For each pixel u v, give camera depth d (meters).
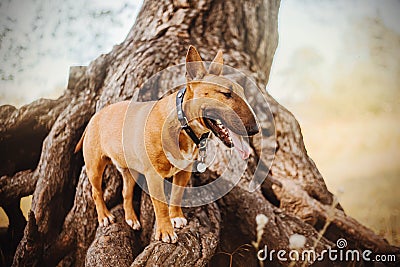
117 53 2.47
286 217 2.25
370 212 2.36
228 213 2.23
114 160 1.96
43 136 2.45
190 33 2.46
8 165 2.42
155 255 1.87
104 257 1.98
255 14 2.54
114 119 1.92
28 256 2.22
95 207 2.23
